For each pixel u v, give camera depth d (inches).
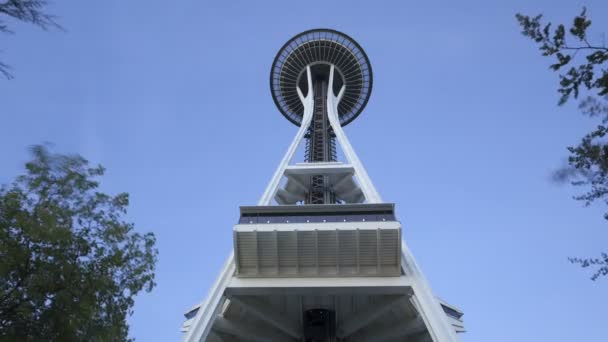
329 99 2871.6
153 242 843.4
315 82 3464.6
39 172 759.7
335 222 1467.8
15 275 673.0
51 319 661.3
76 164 803.4
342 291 1408.7
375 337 1640.0
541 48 510.0
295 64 3474.4
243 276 1455.5
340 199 2262.6
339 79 3472.0
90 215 772.6
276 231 1446.9
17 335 636.1
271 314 1535.4
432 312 1309.1
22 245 685.9
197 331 1272.1
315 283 1416.1
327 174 2144.4
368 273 1439.5
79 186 778.8
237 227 1457.9
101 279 733.3
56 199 761.0
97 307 733.3
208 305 1347.2
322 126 2785.4
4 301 651.5
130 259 806.5
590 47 495.5
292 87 3474.4
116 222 802.8
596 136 506.9
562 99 514.9
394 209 1499.8
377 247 1428.4
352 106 3489.2
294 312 1626.5
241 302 1451.8
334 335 1589.6
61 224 732.7
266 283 1423.5
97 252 760.3
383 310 1478.8
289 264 1464.1
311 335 1596.9
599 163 501.7
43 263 683.4
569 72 506.0
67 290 693.3
